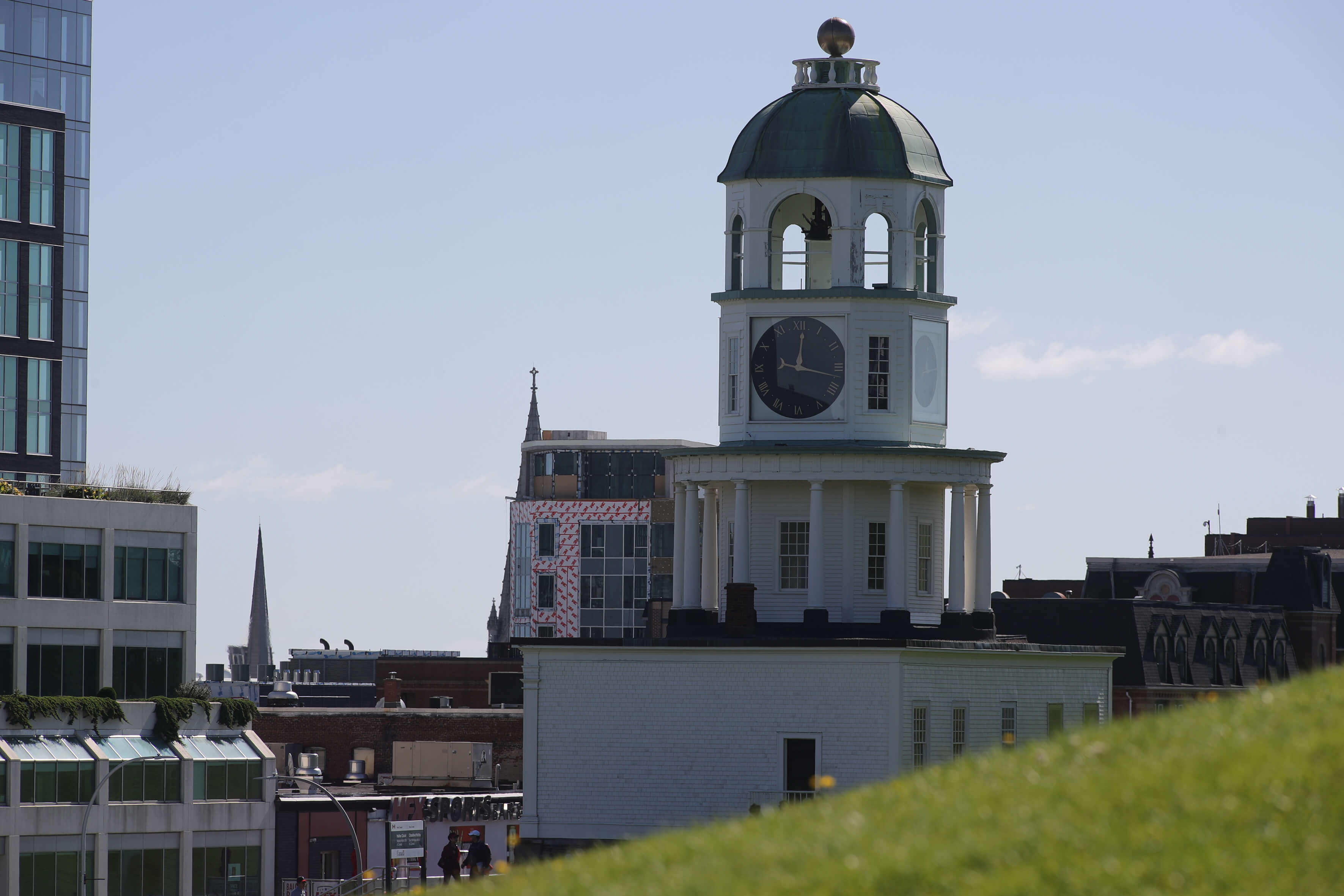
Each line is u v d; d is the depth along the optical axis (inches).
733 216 6309.1
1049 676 6368.1
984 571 6284.5
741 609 6067.9
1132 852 1996.8
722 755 5944.9
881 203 6190.9
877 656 5812.0
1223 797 2103.8
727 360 6309.1
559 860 2635.3
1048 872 1966.0
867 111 6240.2
